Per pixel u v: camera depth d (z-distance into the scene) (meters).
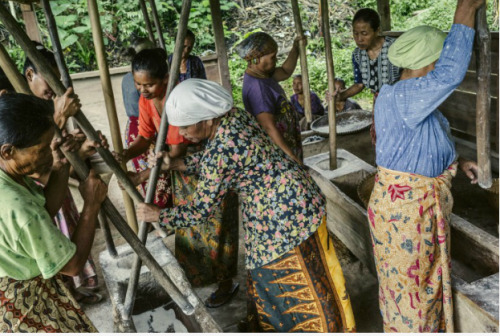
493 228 3.29
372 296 2.90
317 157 3.66
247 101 2.75
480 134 2.06
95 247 3.69
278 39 8.91
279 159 2.05
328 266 2.19
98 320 2.82
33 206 1.45
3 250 1.44
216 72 5.25
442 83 1.82
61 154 1.80
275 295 2.19
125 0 8.09
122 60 7.80
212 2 4.31
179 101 1.85
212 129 1.95
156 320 2.57
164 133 1.96
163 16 8.44
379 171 2.16
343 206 3.04
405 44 1.89
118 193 4.19
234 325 2.76
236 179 2.01
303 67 3.51
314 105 5.17
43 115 1.40
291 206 2.02
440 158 2.02
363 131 4.49
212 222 2.65
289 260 2.07
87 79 5.31
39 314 1.57
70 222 2.71
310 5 9.57
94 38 2.10
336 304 2.24
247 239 2.17
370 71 3.33
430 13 8.91
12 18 1.47
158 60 2.33
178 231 2.74
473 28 1.79
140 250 1.90
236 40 8.89
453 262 2.69
